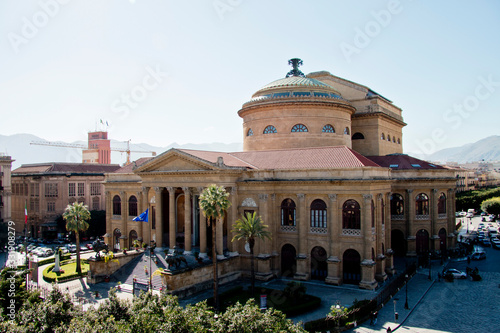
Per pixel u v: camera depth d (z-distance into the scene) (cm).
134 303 3075
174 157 5497
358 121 7250
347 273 4878
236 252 5312
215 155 5828
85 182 10019
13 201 10438
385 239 5291
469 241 7912
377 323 3766
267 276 5097
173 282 4388
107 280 5225
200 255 5175
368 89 7756
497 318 3891
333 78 7494
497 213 11662
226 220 5822
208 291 4712
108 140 15475
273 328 2653
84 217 5850
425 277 5356
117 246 7012
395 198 6562
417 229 6475
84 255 7225
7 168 9275
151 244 5912
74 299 4409
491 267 5950
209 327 2734
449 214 6681
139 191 6600
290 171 5169
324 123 6331
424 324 3762
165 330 2575
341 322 3609
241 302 4238
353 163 4909
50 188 9562
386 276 5006
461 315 3981
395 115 8019
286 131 6291
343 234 4875
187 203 5359
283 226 5284
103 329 2612
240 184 5381
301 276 5038
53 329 2811
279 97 6278
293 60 7400
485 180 18988
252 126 6631
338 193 4844
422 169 6444
